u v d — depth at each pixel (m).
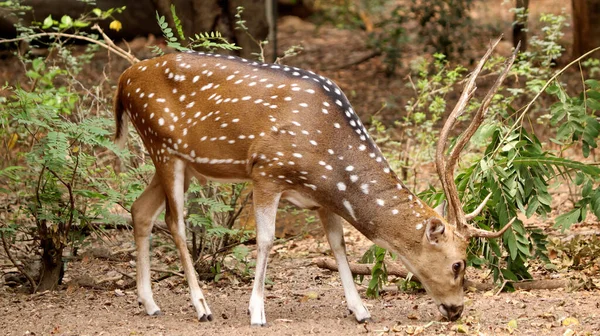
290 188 9.44
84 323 9.91
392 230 9.27
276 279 12.40
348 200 9.32
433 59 25.91
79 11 26.97
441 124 22.23
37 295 11.45
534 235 11.35
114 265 13.12
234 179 9.78
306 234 14.45
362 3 33.12
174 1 14.97
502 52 27.88
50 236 11.57
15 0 15.55
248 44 15.51
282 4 35.06
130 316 10.27
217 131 9.56
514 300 10.37
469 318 9.38
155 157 10.18
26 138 14.96
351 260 13.49
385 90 26.17
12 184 13.34
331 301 10.88
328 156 9.27
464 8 26.09
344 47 31.28
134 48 28.59
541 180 10.98
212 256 12.27
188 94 9.84
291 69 9.70
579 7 25.28
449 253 9.12
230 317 10.11
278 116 9.32
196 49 15.08
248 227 13.90
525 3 22.28
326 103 9.39
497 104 16.27
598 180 11.91
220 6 15.23
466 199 11.16
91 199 12.28
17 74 25.64
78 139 11.52
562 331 9.00
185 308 10.70
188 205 12.57
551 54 16.56
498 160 11.23
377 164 9.40
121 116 10.84
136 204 10.48
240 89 9.55
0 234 11.95
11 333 9.55
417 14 26.34
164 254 13.53
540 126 21.06
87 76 25.50
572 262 12.05
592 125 11.50
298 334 9.04
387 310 10.28
